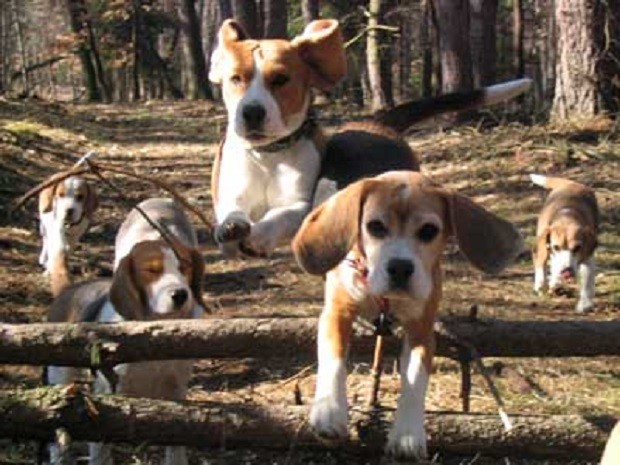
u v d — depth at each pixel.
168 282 5.70
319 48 5.66
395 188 4.71
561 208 10.07
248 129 5.46
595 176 13.95
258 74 5.53
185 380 5.82
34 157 16.61
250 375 7.07
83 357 5.36
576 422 5.21
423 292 4.59
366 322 5.15
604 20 16.36
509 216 12.65
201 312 6.00
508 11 45.22
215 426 5.20
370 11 28.03
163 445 5.34
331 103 30.44
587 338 5.46
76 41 46.50
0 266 10.35
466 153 16.31
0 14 60.47
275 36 29.88
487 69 29.23
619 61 16.41
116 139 21.80
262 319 5.36
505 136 16.89
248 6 30.33
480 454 5.25
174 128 24.52
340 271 4.86
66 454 5.38
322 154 5.72
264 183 5.64
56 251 7.67
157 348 5.34
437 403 6.72
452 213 4.72
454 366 7.36
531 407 6.69
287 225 5.49
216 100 39.88
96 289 6.19
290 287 9.81
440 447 5.21
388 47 28.41
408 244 4.61
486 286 10.09
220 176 5.82
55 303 6.37
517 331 5.46
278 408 5.22
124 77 52.47
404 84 43.50
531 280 10.43
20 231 11.84
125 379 5.61
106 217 13.27
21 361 5.38
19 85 63.72
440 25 22.81
